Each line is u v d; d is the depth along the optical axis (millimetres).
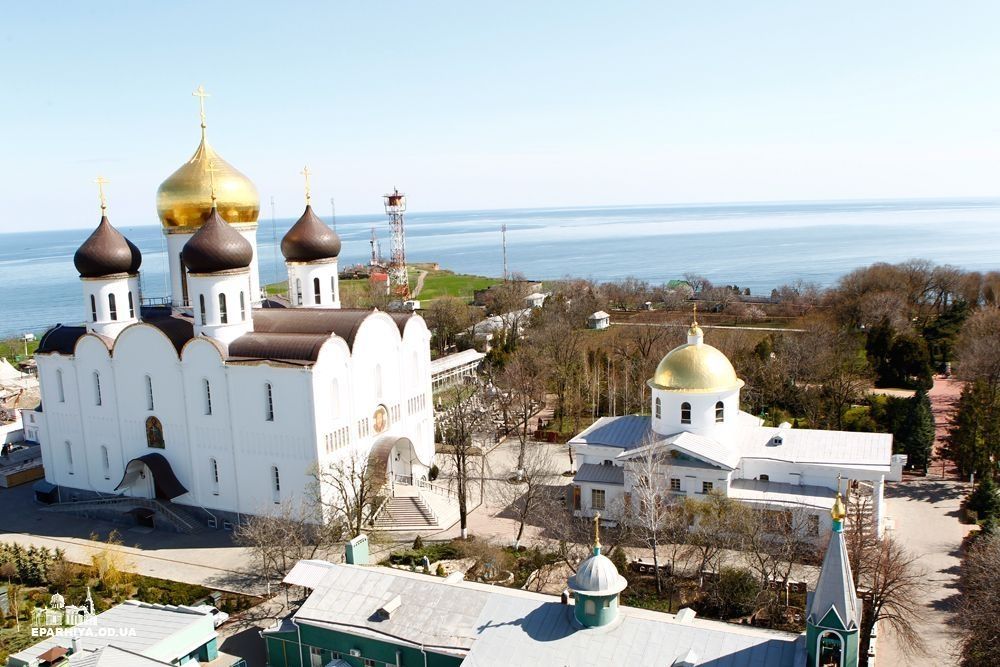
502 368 132125
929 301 189375
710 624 46188
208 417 82625
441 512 83938
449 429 95688
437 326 179625
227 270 81438
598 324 183375
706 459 74125
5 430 115875
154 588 70062
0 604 65875
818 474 75812
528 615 46000
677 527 69375
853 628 37906
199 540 81375
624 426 85375
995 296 174625
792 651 40438
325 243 97375
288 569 70938
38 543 82500
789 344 124312
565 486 91750
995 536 62656
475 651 43719
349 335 82812
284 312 88062
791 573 67438
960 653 53844
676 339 137125
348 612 49969
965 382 115312
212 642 57906
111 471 90938
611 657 41844
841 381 107000
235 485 82438
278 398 78438
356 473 80188
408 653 47094
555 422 118688
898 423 95562
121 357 87312
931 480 91000
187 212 91875
